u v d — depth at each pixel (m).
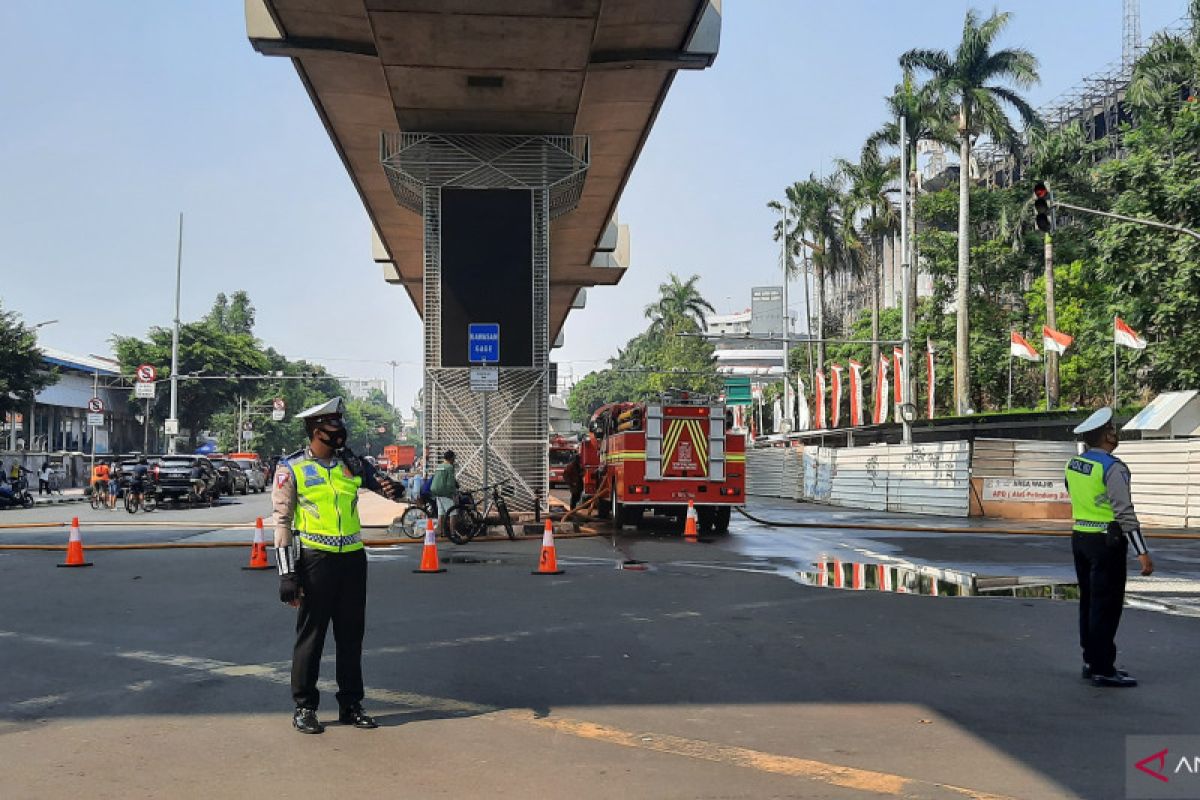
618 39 20.61
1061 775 5.01
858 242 58.06
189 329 79.69
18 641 8.49
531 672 7.31
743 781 4.89
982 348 49.69
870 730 5.82
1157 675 7.27
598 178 30.38
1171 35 37.97
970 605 10.73
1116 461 6.97
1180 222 28.77
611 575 13.38
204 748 5.40
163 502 34.78
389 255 40.59
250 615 9.88
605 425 24.39
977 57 43.81
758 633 8.96
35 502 39.53
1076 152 47.53
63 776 4.93
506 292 22.67
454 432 22.31
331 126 25.59
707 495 21.09
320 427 5.90
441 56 19.31
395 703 6.41
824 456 38.44
